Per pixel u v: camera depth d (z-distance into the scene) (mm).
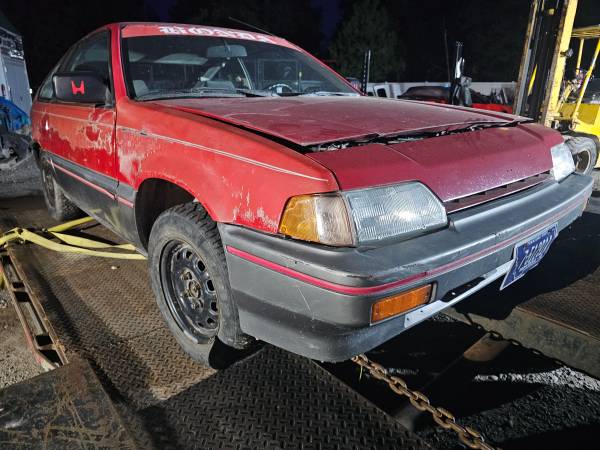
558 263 2582
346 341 1356
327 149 1498
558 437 1802
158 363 1844
